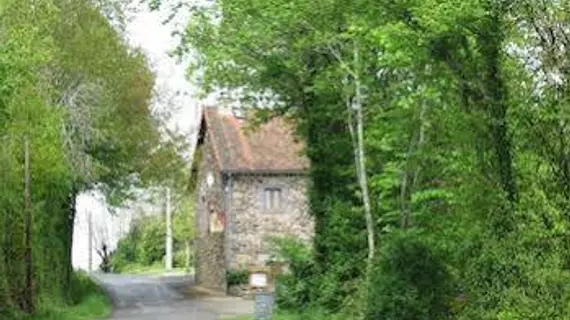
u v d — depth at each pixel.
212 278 50.62
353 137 25.94
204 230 52.88
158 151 46.31
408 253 19.55
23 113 27.31
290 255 29.81
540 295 13.48
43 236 34.72
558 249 13.39
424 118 21.08
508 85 15.19
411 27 16.30
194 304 39.59
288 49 26.91
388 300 19.42
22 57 22.80
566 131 13.46
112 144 43.59
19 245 29.73
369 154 26.45
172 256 82.06
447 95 17.12
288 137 49.34
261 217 47.75
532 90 14.30
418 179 23.53
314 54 27.19
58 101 38.25
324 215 29.41
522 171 14.66
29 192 29.75
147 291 48.84
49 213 35.94
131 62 43.66
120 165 45.03
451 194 18.52
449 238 18.67
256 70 28.41
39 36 26.72
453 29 15.27
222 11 25.28
